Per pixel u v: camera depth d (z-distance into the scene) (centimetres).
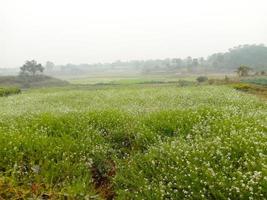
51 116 1393
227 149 896
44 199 784
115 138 1208
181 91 3419
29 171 902
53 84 16962
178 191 779
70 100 2789
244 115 1452
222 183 736
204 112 1431
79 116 1445
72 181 845
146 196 783
